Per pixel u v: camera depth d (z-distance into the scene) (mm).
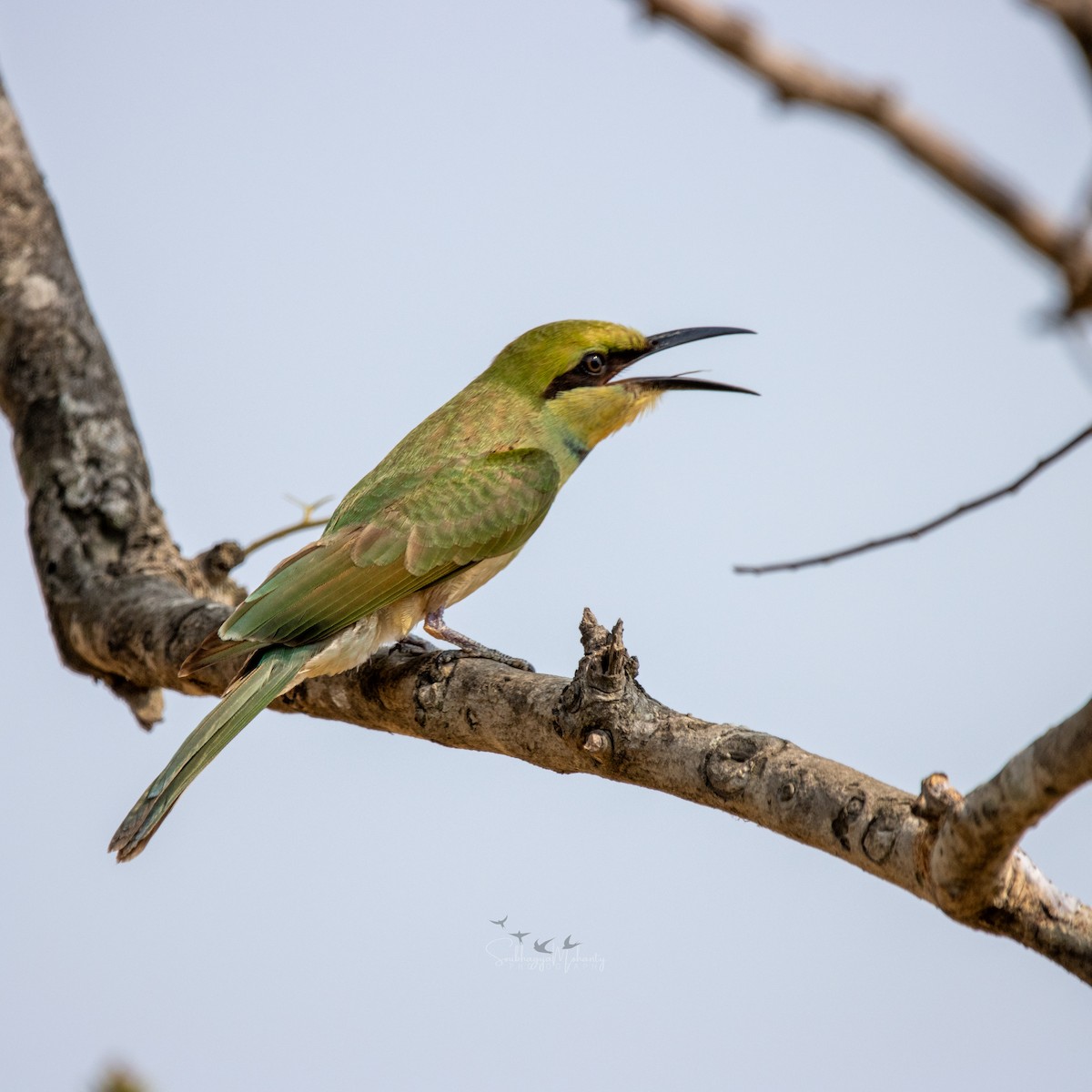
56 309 13727
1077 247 3066
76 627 12406
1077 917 6430
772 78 3184
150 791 10297
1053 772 5695
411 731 10289
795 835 7523
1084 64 3000
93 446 13109
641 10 3215
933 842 6449
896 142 3152
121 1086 5961
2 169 14070
